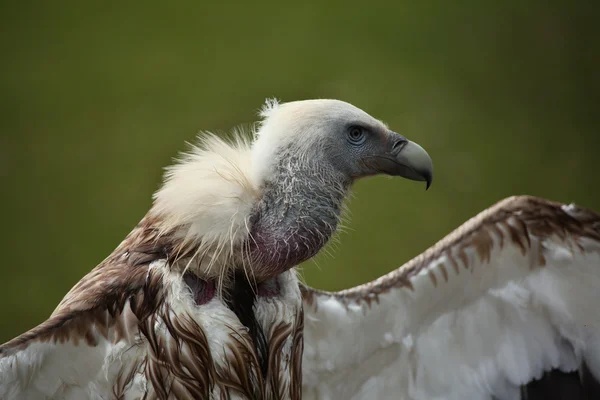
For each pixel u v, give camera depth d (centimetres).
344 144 579
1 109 1853
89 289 525
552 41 2181
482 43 2133
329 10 2166
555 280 654
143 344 522
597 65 2109
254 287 554
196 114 1830
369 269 1488
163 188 551
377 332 658
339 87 1928
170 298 517
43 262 1514
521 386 672
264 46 2061
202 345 519
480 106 1944
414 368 673
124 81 1942
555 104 1995
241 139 602
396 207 1634
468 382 674
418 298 655
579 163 1838
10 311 1409
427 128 1852
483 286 659
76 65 1980
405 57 2045
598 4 2278
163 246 534
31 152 1752
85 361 520
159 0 2233
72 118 1842
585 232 644
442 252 653
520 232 644
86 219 1608
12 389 505
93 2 2166
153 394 521
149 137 1777
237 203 533
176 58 1991
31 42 2066
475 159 1784
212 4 2153
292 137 557
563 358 668
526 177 1772
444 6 2255
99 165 1716
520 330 670
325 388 666
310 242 556
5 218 1584
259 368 541
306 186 556
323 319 648
